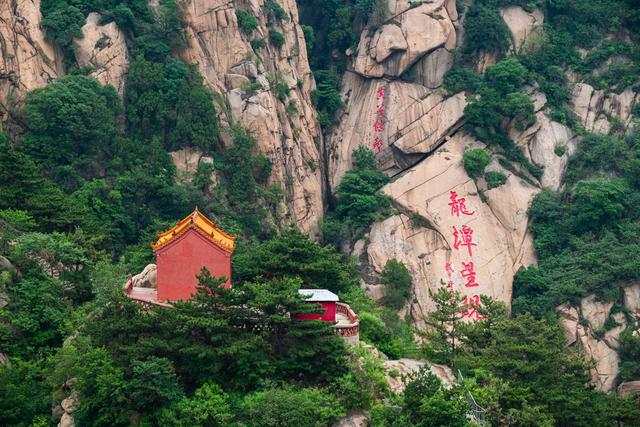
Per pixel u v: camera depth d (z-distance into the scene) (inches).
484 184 4367.6
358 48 4675.2
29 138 3740.2
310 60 4761.3
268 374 2465.6
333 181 4542.3
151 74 4023.1
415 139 4485.7
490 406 2632.9
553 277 4133.9
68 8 3993.6
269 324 2513.5
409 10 4635.8
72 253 2933.1
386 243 4252.0
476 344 3034.0
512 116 4456.2
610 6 4790.8
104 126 3858.3
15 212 3058.6
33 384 2551.7
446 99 4530.0
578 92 4601.4
